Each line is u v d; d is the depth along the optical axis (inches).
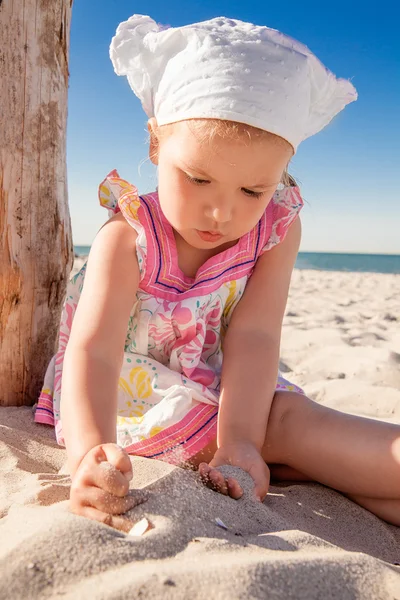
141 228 58.9
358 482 52.2
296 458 56.0
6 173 68.9
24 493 45.5
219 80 50.3
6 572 29.8
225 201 50.9
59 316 77.0
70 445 45.5
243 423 54.1
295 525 46.5
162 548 33.6
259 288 64.5
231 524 39.4
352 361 121.0
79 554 31.3
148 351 61.2
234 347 60.1
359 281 454.9
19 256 70.9
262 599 29.2
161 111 54.7
